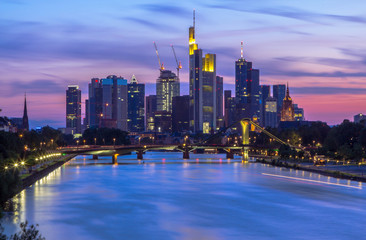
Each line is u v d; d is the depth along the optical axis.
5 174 170.50
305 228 144.38
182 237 134.62
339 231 140.88
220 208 176.62
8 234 133.75
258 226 147.00
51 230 141.50
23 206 177.25
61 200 191.88
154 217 159.88
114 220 154.88
